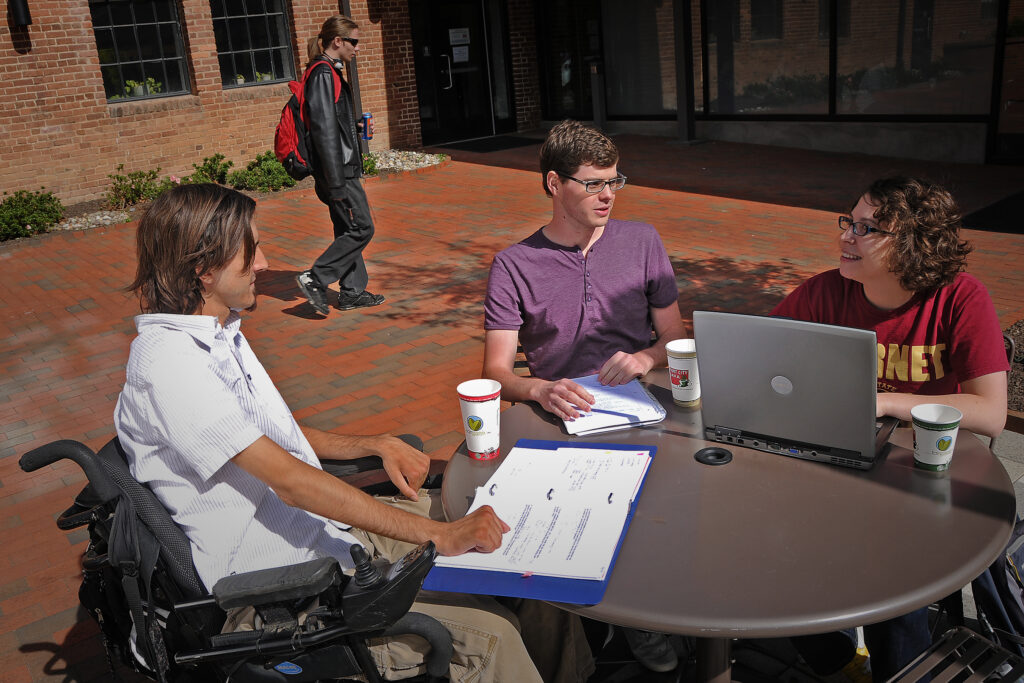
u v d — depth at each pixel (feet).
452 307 21.72
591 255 9.73
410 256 26.50
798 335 6.79
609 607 5.62
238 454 6.38
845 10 36.88
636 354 9.57
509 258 9.71
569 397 8.40
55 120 34.68
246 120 39.63
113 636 6.97
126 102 36.86
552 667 7.52
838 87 38.24
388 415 15.93
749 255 24.47
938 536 6.13
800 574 5.80
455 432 15.05
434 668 6.40
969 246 8.04
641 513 6.70
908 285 8.02
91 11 35.70
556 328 9.82
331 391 17.16
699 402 8.63
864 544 6.08
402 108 44.78
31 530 12.80
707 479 7.12
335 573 5.90
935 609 9.43
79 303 24.13
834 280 8.91
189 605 6.10
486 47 47.91
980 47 33.47
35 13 33.47
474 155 43.34
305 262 26.61
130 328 21.89
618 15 45.42
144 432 6.38
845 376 6.72
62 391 18.26
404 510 7.41
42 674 9.68
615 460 7.48
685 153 40.98
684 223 28.48
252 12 39.63
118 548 6.16
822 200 30.40
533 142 46.42
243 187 37.42
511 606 7.39
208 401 6.27
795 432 7.27
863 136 37.86
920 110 35.94
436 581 6.15
